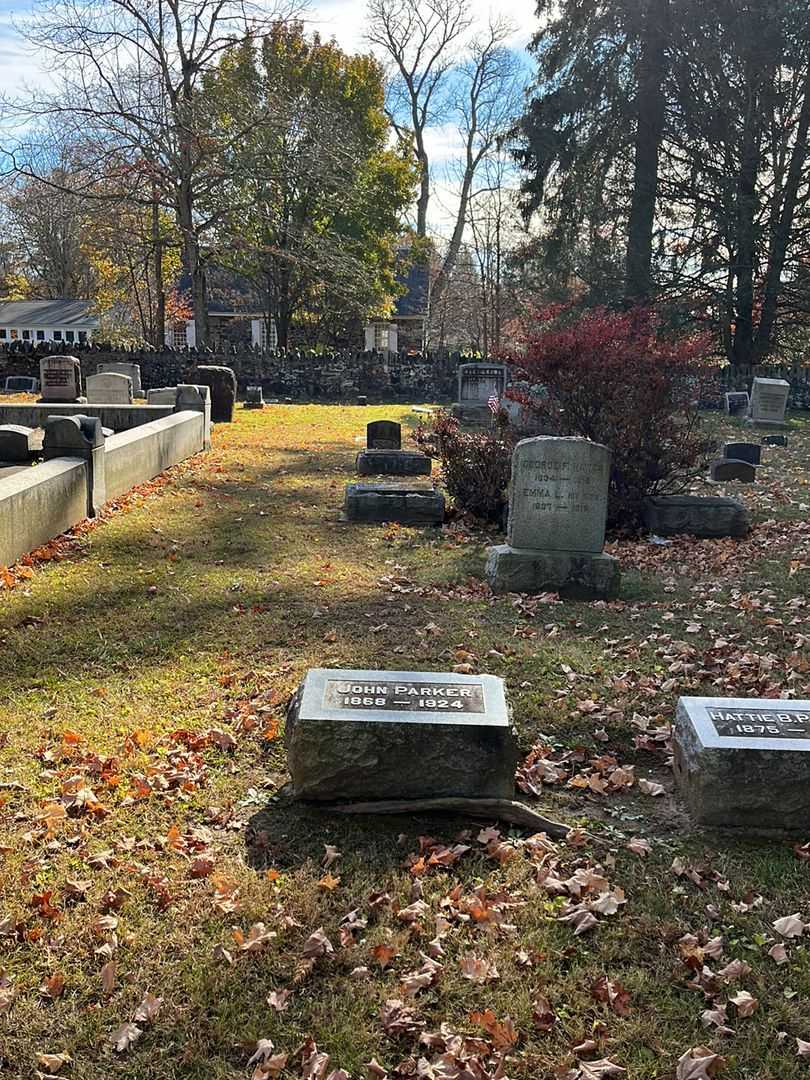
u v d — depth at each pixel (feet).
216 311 153.89
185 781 14.40
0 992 9.94
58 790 14.15
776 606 24.35
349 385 102.32
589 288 92.73
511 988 10.16
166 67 93.56
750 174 90.99
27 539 27.40
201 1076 9.01
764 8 85.10
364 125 128.47
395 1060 9.24
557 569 25.11
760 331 96.73
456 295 148.25
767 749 13.07
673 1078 9.04
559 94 91.30
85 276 178.81
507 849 12.60
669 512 32.99
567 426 33.22
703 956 10.61
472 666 19.43
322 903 11.48
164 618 22.63
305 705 13.60
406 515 34.27
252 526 33.27
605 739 16.24
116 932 10.92
